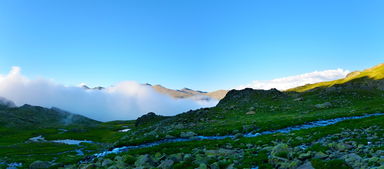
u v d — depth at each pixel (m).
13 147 82.81
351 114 61.97
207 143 40.97
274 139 37.66
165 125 88.75
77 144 95.31
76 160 44.53
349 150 24.17
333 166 19.22
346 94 100.19
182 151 35.44
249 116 82.75
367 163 18.34
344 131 36.53
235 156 28.33
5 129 179.88
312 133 39.09
